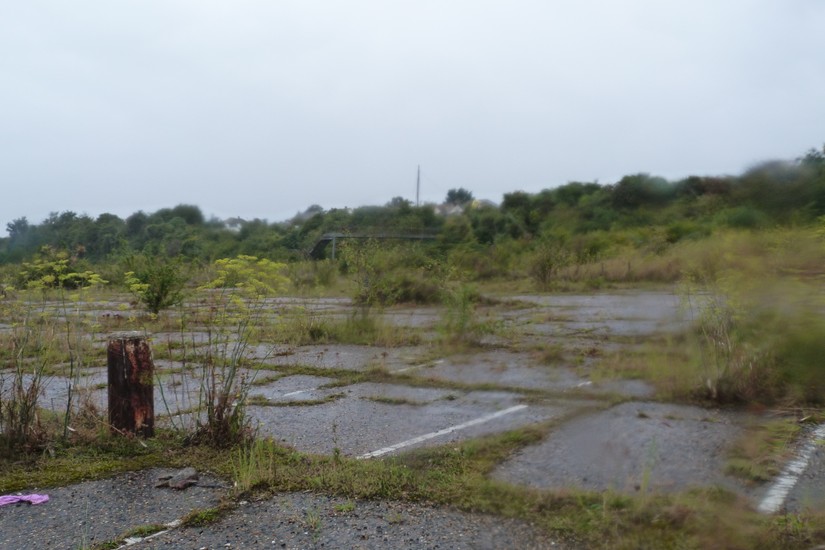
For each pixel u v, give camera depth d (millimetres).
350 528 3578
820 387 4984
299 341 10023
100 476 4477
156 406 6379
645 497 3678
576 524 3457
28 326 5652
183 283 12172
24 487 4316
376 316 11266
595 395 5895
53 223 23906
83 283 7328
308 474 4348
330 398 6613
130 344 5082
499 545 3322
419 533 3490
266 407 6328
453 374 7422
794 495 3801
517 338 9641
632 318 6387
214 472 4488
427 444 5016
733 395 5578
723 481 3959
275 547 3395
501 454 4594
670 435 4820
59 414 5867
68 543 3518
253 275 5438
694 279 5199
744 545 3199
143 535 3578
